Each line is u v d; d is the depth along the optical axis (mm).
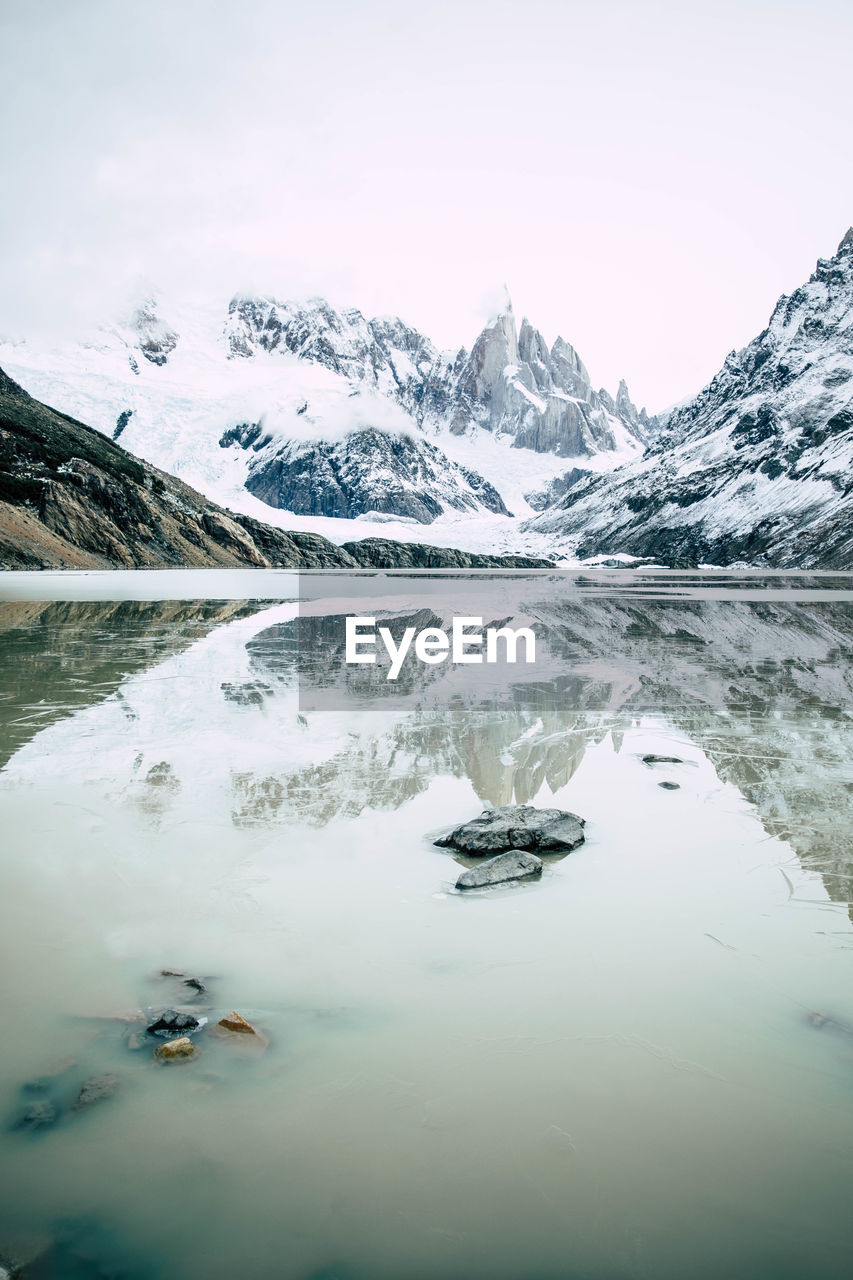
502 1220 3785
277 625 33906
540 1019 5387
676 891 7480
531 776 11242
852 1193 3967
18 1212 3830
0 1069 4832
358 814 9547
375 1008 5508
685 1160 4156
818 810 9812
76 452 114688
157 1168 4082
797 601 53000
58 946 6328
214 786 10562
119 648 24922
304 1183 4000
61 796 10062
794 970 6066
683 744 13180
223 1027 5211
